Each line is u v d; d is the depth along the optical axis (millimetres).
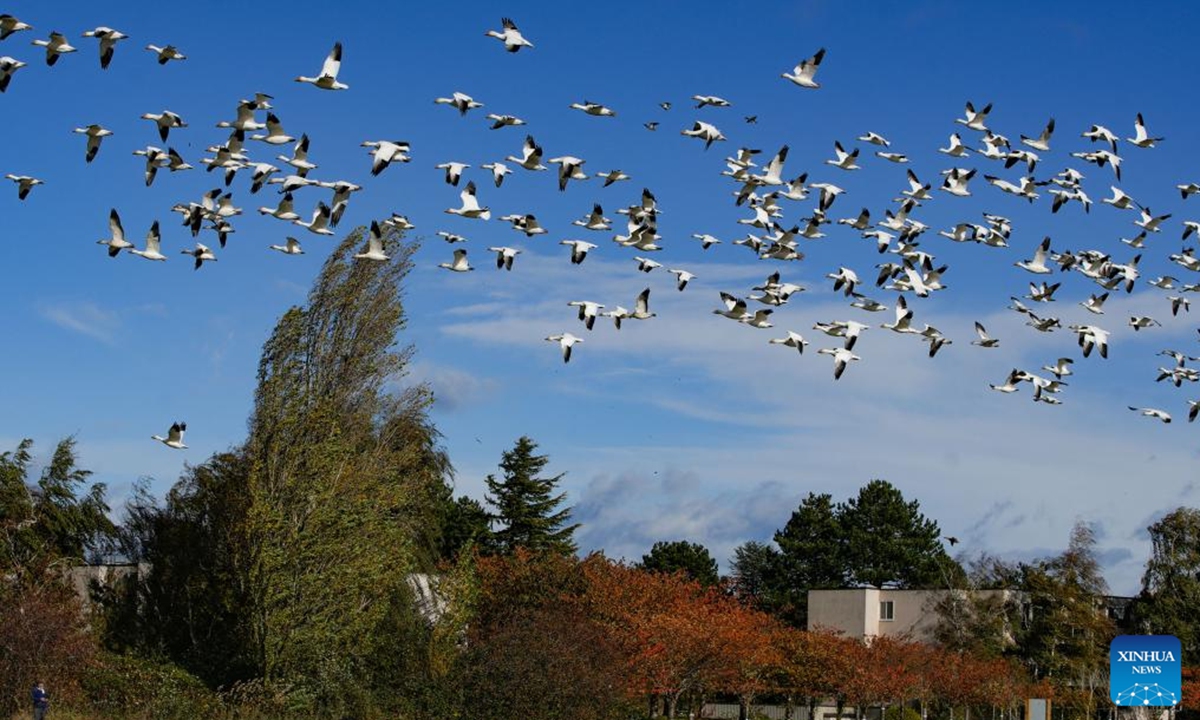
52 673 48250
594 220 48281
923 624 93312
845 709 92000
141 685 51000
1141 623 89312
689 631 64812
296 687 54750
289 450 58406
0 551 58250
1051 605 84688
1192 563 88812
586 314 47719
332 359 62062
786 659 77688
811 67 45750
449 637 59250
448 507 97188
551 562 72000
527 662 53812
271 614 55938
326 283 63000
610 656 58094
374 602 57562
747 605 101688
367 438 62062
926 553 131125
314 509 57438
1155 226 53750
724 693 85688
